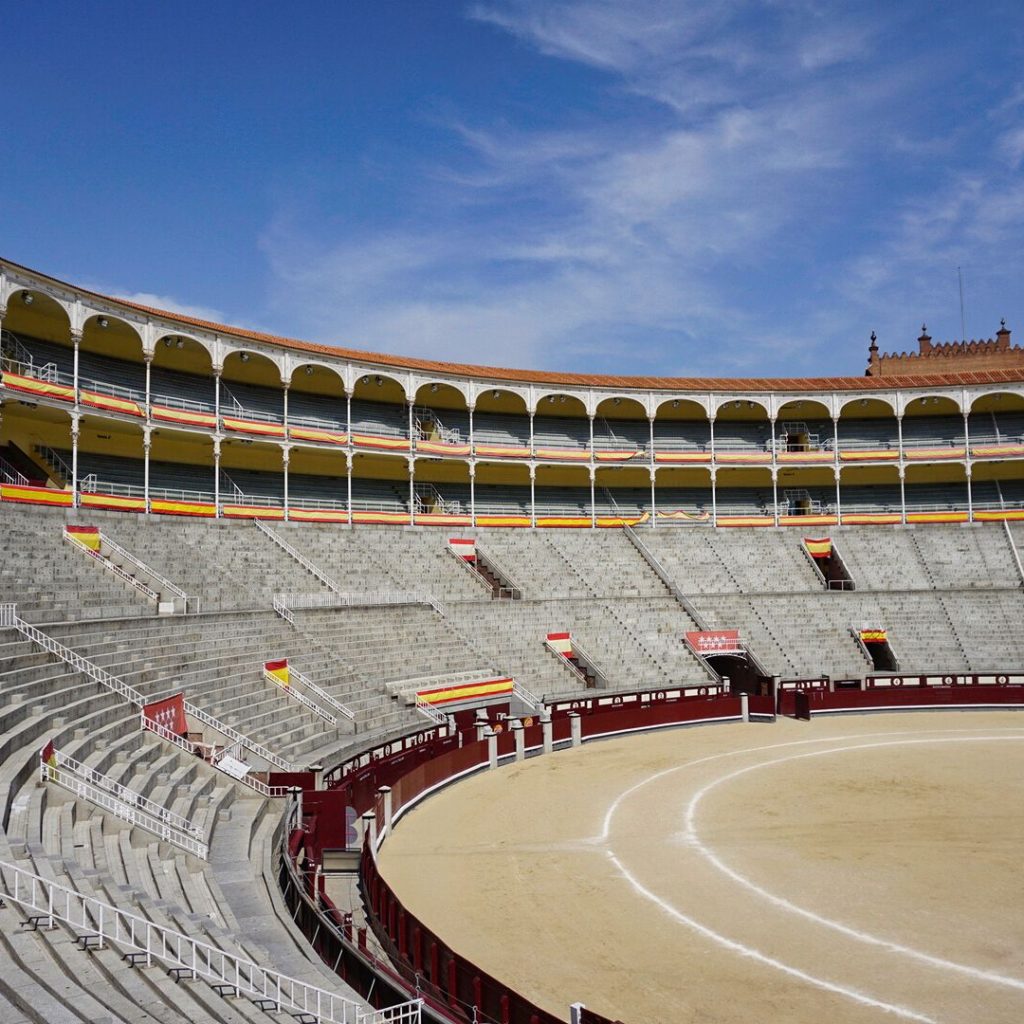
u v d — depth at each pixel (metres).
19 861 11.57
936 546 50.25
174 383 43.78
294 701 26.27
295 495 48.53
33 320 37.44
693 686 37.94
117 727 18.83
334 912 14.34
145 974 9.54
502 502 54.28
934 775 25.53
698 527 52.09
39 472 37.59
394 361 48.31
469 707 32.44
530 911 15.55
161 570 31.62
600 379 53.03
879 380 54.19
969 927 14.28
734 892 16.25
